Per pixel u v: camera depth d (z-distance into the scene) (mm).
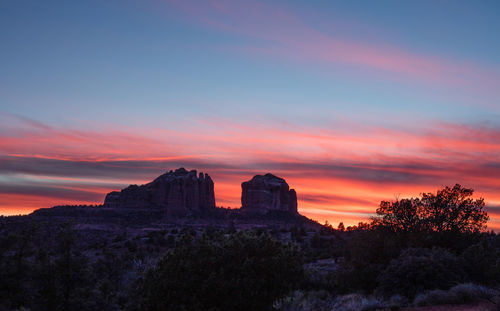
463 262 28594
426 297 22984
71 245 26562
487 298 21328
